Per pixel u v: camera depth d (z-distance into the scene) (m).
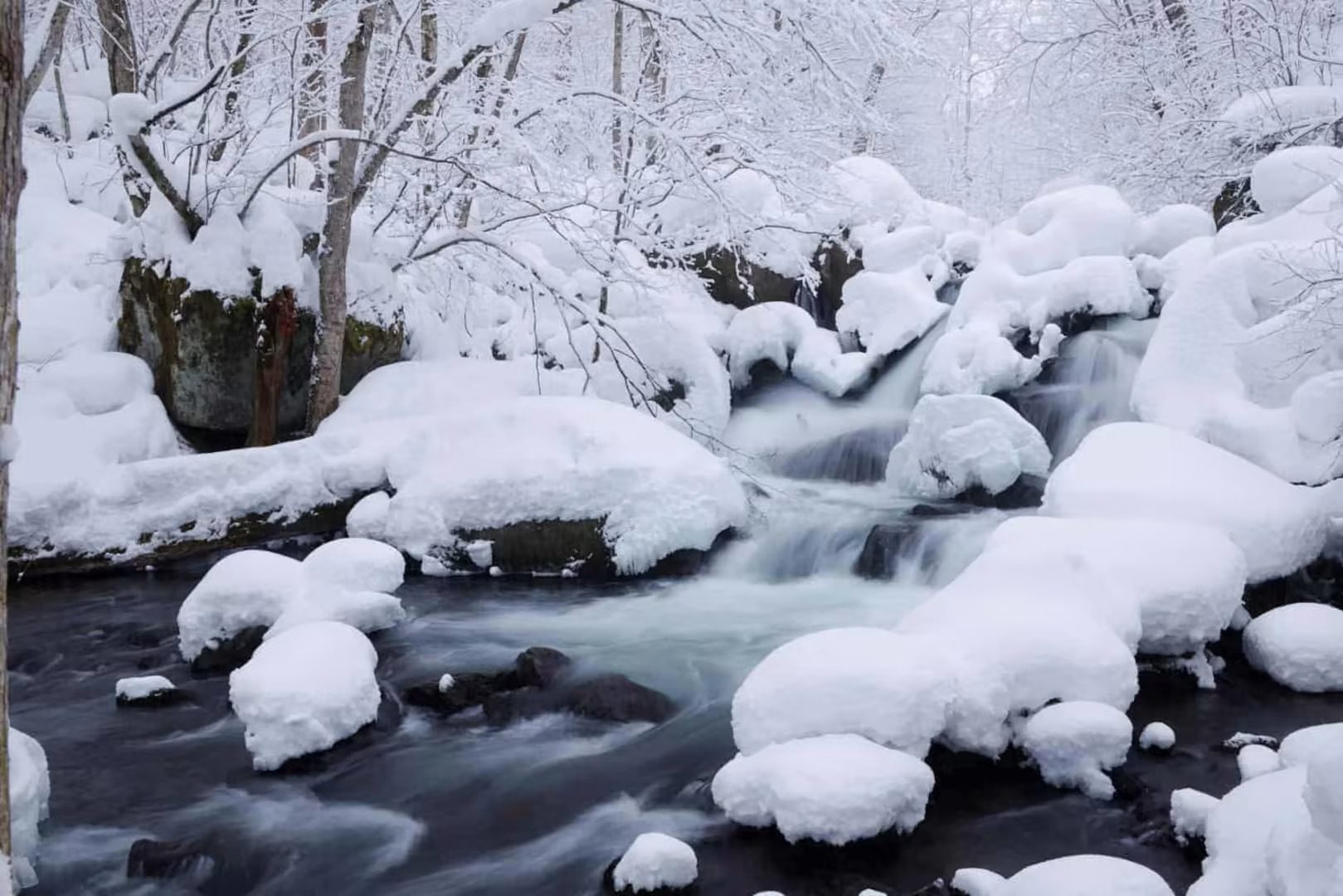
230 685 6.08
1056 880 3.54
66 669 7.06
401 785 5.39
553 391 11.33
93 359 10.57
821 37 11.31
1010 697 5.29
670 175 11.50
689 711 6.26
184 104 9.73
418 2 11.14
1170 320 9.22
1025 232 12.66
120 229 11.04
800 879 4.36
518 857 4.73
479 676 6.47
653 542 8.80
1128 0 16.44
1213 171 12.97
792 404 12.53
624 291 12.30
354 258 11.26
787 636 7.52
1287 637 6.23
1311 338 8.23
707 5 9.43
